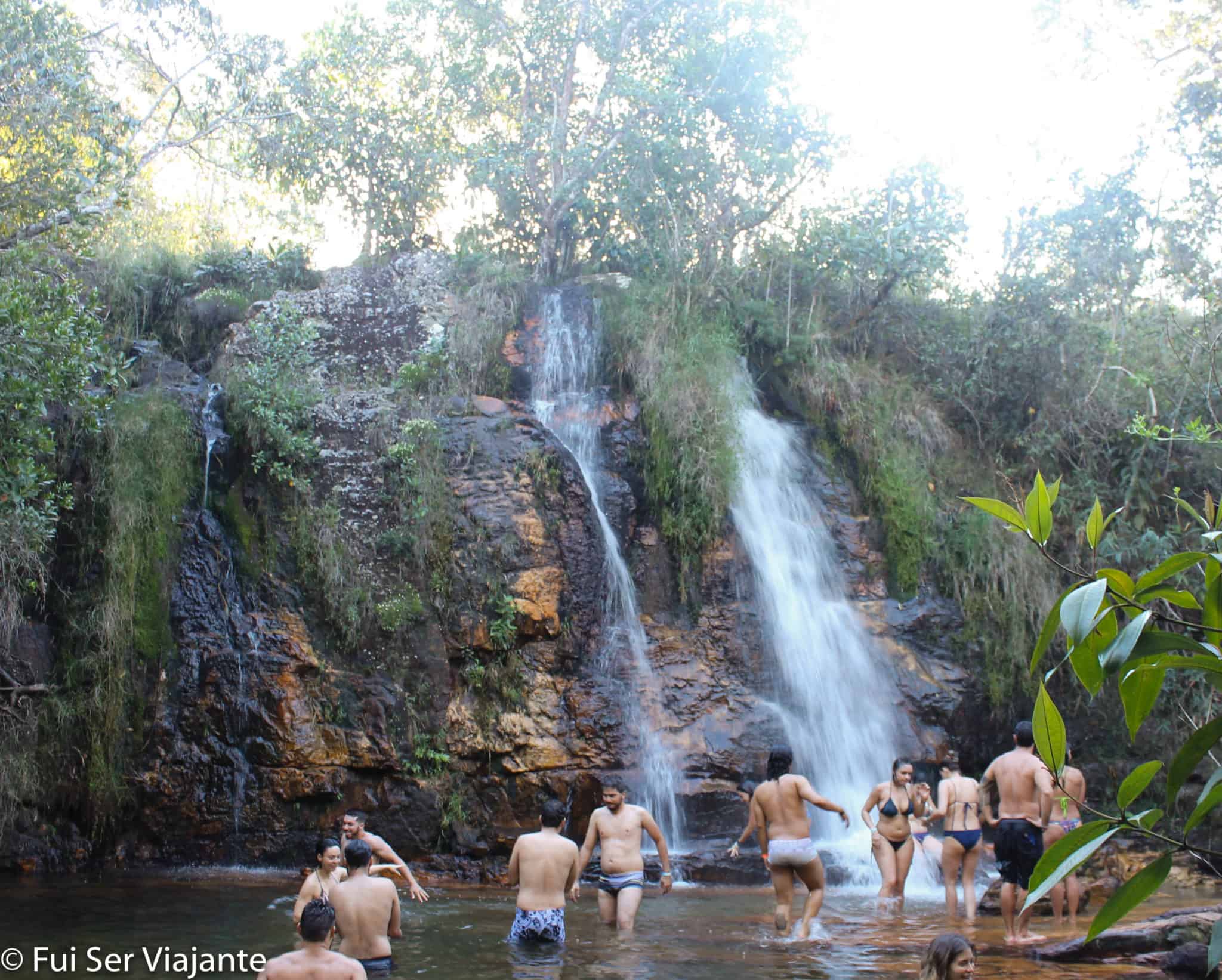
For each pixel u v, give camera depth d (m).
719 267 20.97
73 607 14.32
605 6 22.91
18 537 12.53
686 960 8.16
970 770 16.39
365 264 22.08
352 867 7.85
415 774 14.07
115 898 11.22
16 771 13.16
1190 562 3.74
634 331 18.94
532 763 14.13
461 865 13.59
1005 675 17.05
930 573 17.86
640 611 16.42
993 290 21.50
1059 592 17.56
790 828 9.38
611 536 16.64
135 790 13.81
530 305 19.53
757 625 16.47
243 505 15.76
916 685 16.30
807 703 16.08
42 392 11.95
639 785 14.08
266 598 15.01
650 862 13.09
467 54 23.14
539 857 8.94
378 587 15.16
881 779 15.55
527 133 22.23
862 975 7.61
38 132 14.59
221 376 16.94
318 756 13.97
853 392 19.36
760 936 9.19
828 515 18.27
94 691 13.88
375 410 16.55
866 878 13.15
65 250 16.31
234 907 10.63
